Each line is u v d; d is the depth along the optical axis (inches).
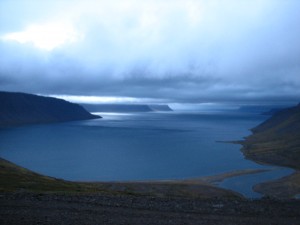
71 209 877.8
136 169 5713.6
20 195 1066.1
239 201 1005.2
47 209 877.8
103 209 879.7
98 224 740.0
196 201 994.1
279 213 864.9
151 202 971.3
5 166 3302.2
